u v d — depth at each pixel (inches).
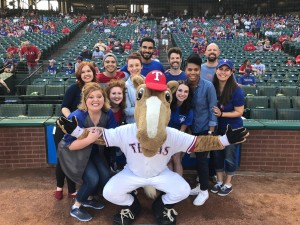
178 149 130.6
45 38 789.2
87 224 135.5
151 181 130.4
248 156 184.9
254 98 285.7
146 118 110.1
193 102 147.5
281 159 184.9
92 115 133.6
